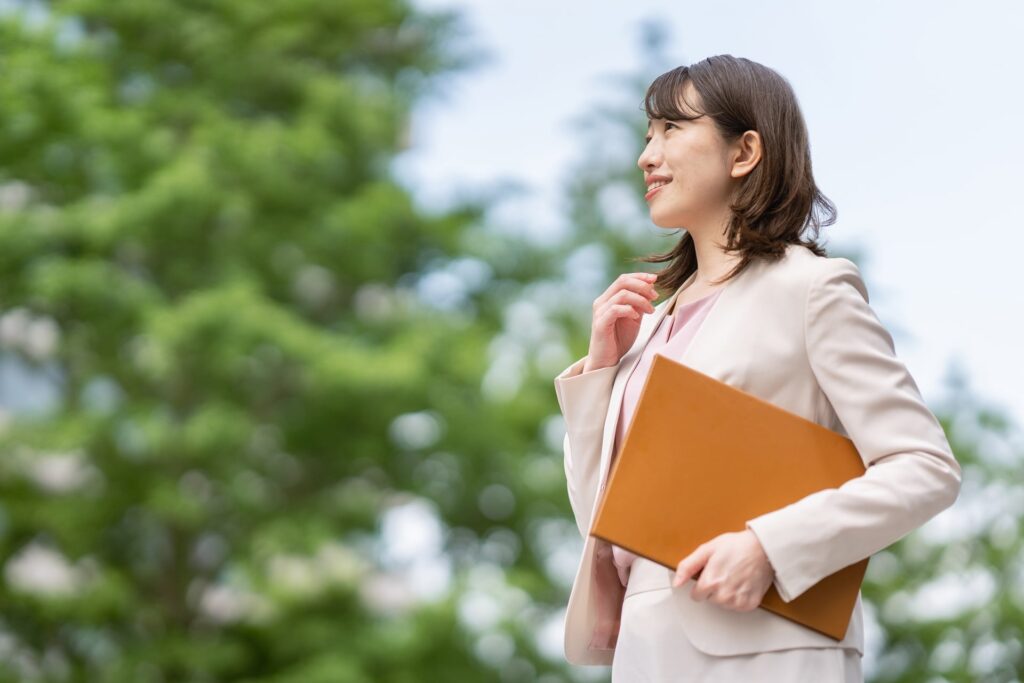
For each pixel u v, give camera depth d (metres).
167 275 16.47
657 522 2.76
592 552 3.09
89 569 16.36
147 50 17.33
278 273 17.11
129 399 16.25
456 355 16.66
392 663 15.54
